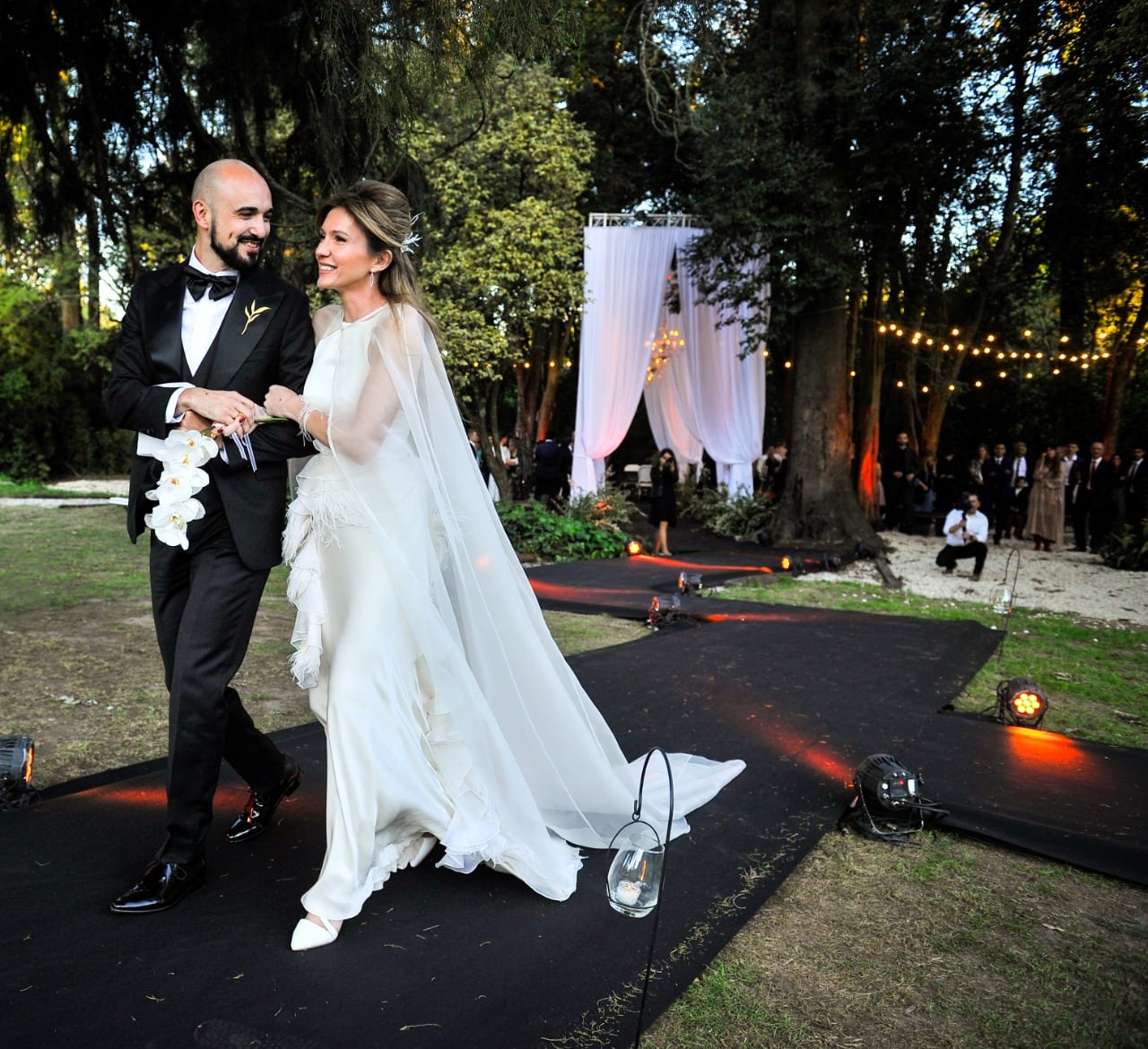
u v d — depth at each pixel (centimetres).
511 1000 216
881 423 2630
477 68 500
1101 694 587
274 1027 201
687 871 293
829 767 396
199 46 673
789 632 700
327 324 274
